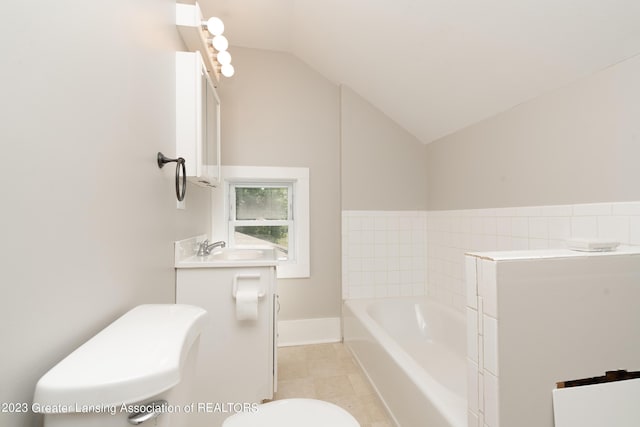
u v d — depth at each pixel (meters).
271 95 2.77
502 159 2.04
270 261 1.65
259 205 2.85
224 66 2.13
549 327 0.94
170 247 1.53
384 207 2.92
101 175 0.89
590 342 0.97
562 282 0.95
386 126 2.92
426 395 1.28
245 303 1.58
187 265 1.60
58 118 0.70
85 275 0.81
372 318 2.33
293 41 2.63
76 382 0.53
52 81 0.68
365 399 1.85
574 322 0.96
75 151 0.77
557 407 0.93
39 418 0.64
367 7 1.82
